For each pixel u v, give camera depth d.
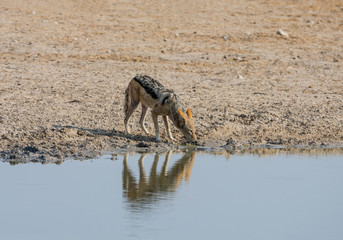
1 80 65.88
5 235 30.89
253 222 33.41
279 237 31.38
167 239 30.61
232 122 56.00
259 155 48.25
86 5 109.44
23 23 94.12
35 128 50.84
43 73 70.06
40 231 31.45
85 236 30.81
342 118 59.09
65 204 35.38
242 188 39.28
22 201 35.78
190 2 115.06
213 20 102.56
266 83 70.88
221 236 31.27
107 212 34.28
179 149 49.38
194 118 56.25
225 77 72.69
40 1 110.19
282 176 42.28
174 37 90.88
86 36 88.94
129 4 111.62
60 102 58.84
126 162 44.94
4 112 54.59
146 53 81.69
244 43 89.62
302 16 108.19
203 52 83.81
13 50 79.81
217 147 50.38
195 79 71.12
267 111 59.28
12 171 41.62
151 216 33.94
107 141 49.56
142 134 52.03
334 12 112.25
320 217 34.31
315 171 43.62
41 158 44.72
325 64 81.06
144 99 49.25
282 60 81.81
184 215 34.06
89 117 54.81
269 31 96.88
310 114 59.56
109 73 71.81
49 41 85.12
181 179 41.06
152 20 100.81
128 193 37.69
